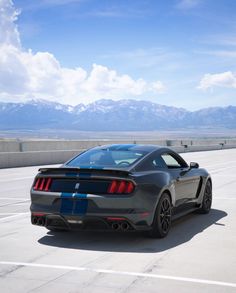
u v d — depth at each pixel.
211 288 4.44
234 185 13.87
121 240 6.56
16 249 6.04
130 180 6.14
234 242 6.43
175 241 6.50
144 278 4.75
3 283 4.61
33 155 24.89
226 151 44.62
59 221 6.38
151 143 39.25
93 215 6.10
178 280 4.68
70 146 31.09
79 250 5.98
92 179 6.22
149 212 6.30
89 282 4.63
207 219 8.23
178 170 7.54
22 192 12.60
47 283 4.60
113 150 7.21
